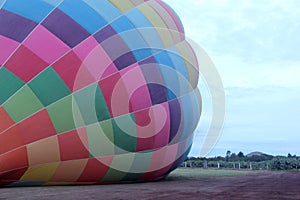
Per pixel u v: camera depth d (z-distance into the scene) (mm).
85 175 12203
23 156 10695
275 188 13117
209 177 20578
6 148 10461
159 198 9453
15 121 10531
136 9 14727
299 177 21203
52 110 10984
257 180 17953
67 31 11812
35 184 11719
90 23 12508
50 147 11016
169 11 16562
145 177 14477
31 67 10883
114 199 9133
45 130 10883
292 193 11281
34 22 11414
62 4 12320
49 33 11469
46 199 8875
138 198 9391
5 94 10523
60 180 11969
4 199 8820
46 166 11273
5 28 10992
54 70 11164
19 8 11477
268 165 42531
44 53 11148
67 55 11492
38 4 11852
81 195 9828
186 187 13094
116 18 13500
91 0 13297
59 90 11125
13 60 10719
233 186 13930
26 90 10719
